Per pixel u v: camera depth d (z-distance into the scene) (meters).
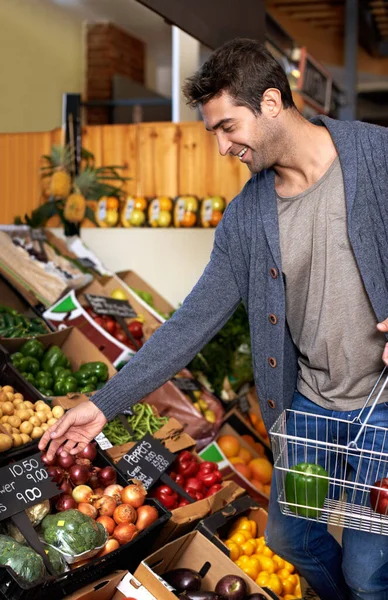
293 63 6.23
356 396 2.27
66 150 4.84
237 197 2.45
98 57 8.68
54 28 7.79
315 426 2.35
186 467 3.08
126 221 4.95
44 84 7.64
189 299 2.47
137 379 2.35
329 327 2.22
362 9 8.13
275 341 2.36
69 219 4.73
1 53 6.82
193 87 2.12
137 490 2.58
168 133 5.03
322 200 2.20
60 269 4.16
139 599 2.28
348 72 8.01
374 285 2.14
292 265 2.25
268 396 2.44
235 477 3.64
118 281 4.38
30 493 2.29
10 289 3.93
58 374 3.33
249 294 2.40
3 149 5.05
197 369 4.17
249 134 2.12
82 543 2.26
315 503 2.00
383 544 2.23
